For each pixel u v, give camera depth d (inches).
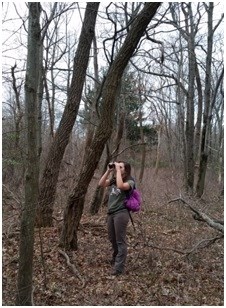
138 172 917.2
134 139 1030.4
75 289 201.2
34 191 159.0
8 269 216.1
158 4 225.8
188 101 576.7
